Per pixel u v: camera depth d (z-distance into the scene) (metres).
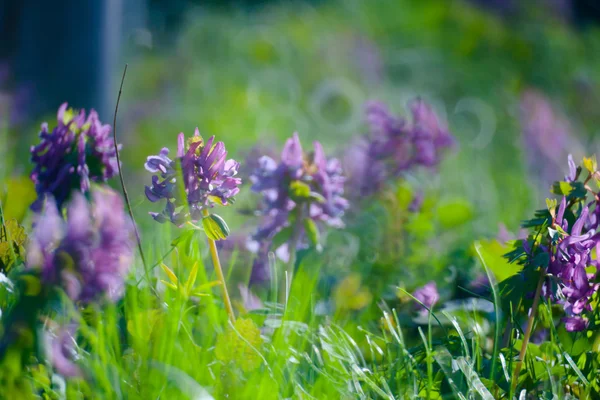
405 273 1.08
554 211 0.89
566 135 2.24
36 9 1.83
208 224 0.89
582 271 0.89
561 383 0.89
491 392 0.88
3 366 0.83
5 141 1.60
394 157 1.16
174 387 0.84
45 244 0.84
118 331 0.89
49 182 0.93
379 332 0.96
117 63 1.90
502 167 2.28
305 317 0.96
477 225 1.39
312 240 0.96
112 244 0.84
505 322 0.94
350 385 0.87
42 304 0.84
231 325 0.88
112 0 1.87
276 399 0.86
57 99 1.82
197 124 2.67
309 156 0.97
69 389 0.85
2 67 1.97
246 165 1.17
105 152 0.94
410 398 0.87
